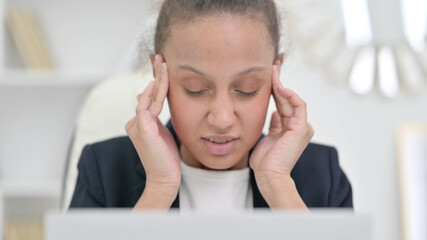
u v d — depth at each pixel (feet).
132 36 8.49
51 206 8.57
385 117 8.20
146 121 3.24
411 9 7.87
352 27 7.93
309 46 7.95
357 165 8.28
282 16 3.71
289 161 3.35
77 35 8.47
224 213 1.67
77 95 8.61
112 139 3.95
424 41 7.92
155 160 3.24
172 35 3.01
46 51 7.97
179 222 1.67
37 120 8.59
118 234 1.68
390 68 7.99
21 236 7.87
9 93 8.55
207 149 3.09
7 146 8.56
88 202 3.73
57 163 8.62
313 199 3.76
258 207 3.59
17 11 7.82
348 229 1.67
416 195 8.03
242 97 3.01
